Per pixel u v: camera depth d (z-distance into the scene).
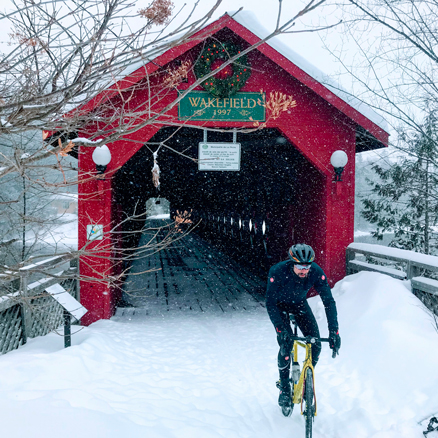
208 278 11.89
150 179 16.05
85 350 4.32
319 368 4.50
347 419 3.42
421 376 3.66
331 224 7.26
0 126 1.94
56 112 2.16
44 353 4.06
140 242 23.78
